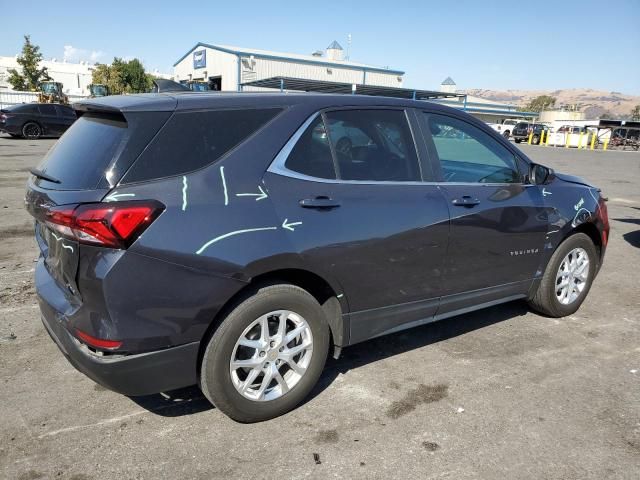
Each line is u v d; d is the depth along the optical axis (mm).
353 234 3072
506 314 4727
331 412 3129
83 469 2596
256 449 2777
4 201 9172
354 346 4020
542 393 3387
